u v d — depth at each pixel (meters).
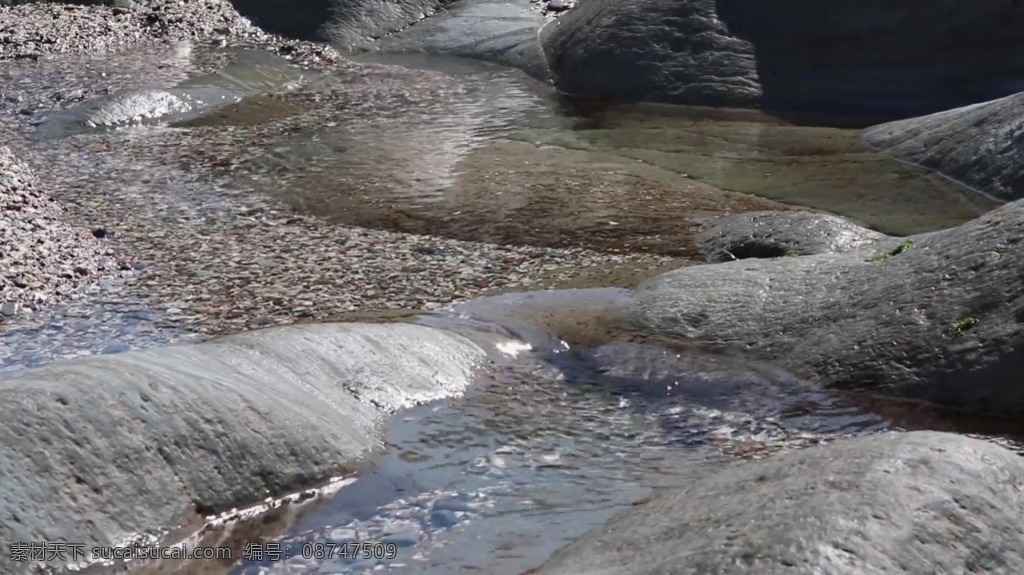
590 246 8.48
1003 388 5.82
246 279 7.79
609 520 4.34
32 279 7.61
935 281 6.35
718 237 8.41
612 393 6.18
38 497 4.32
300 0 16.72
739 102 12.92
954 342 6.03
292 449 5.03
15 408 4.49
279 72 14.48
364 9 16.52
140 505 4.54
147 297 7.46
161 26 16.56
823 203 9.55
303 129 11.94
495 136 11.70
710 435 5.73
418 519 4.83
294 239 8.64
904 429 5.76
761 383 6.22
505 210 9.30
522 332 6.79
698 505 3.96
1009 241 6.32
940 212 9.29
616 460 5.41
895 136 11.22
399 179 10.17
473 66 14.98
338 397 5.65
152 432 4.70
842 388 6.12
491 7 16.53
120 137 11.66
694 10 13.65
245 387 5.19
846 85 12.88
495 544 4.62
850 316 6.43
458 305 7.24
